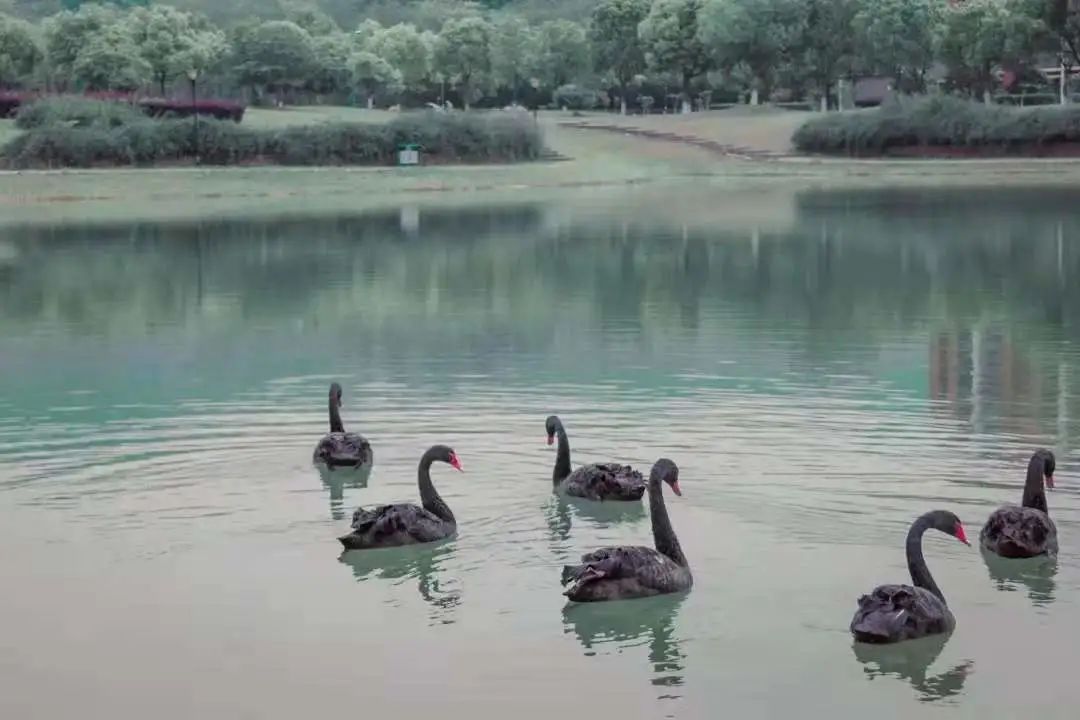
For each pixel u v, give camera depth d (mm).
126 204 67312
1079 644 11820
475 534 14680
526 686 11141
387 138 86500
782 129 100500
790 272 39094
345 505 15727
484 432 19078
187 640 12094
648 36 123438
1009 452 17672
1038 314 30625
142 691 11125
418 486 16281
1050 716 10570
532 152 90500
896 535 14461
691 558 13836
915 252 43719
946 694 10938
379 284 37250
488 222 56531
